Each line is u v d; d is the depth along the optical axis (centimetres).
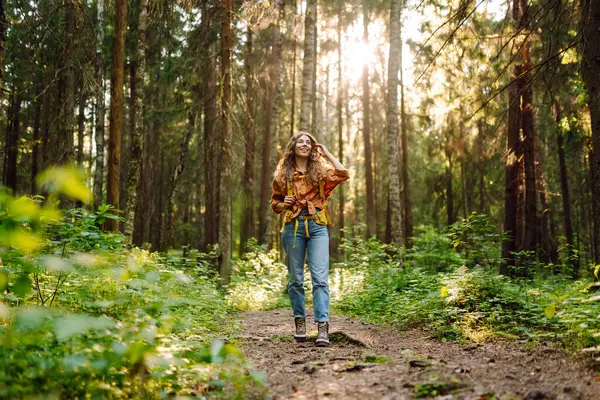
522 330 413
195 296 601
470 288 520
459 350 364
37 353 222
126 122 2105
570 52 807
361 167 2864
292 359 339
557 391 228
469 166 1867
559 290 605
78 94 1222
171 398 223
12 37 1130
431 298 541
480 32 1009
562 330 394
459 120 1406
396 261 1103
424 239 1145
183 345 307
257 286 930
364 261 1089
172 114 1644
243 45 1709
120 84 895
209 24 1191
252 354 362
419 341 421
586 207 2244
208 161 1456
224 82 1094
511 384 240
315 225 430
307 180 439
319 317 407
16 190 2014
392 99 1318
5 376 195
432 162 2283
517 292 521
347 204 2848
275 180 448
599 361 280
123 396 218
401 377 256
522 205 1085
